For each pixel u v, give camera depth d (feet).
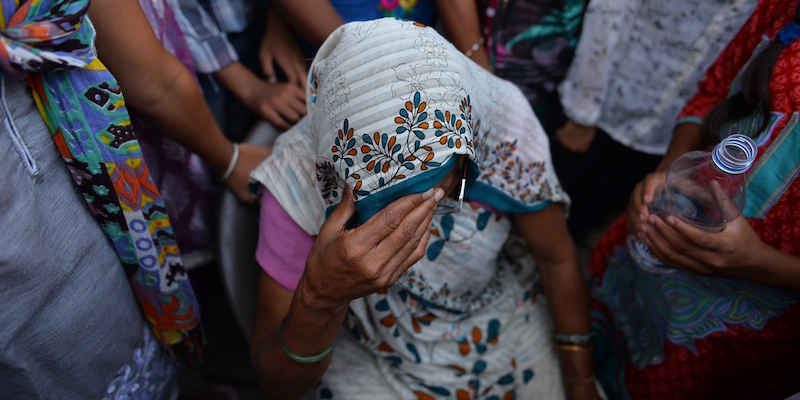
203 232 4.93
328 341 3.23
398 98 2.57
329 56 2.83
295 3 4.70
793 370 3.88
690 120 4.19
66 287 2.81
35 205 2.53
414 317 4.11
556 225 4.04
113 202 3.00
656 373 4.49
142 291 3.56
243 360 5.59
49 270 2.62
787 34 3.18
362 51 2.66
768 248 3.21
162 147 4.18
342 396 4.28
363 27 2.75
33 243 2.48
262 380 3.76
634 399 4.76
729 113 3.59
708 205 3.18
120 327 3.39
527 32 5.35
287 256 3.51
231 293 4.20
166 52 3.52
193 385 5.45
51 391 3.01
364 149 2.60
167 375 4.18
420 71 2.60
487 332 4.34
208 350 5.57
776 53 3.24
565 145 6.18
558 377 4.64
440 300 4.04
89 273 2.99
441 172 2.60
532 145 3.64
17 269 2.40
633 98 5.63
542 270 4.41
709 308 3.90
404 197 2.56
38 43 2.34
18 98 2.49
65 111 2.64
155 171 4.16
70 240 2.81
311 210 3.36
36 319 2.67
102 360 3.28
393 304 3.98
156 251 3.34
